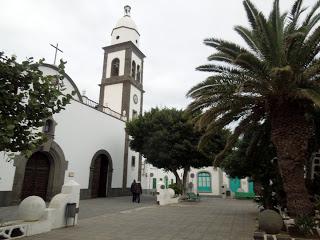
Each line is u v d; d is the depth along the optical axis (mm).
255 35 10648
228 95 10453
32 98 6594
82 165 21156
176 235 8977
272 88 10055
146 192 34906
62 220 9914
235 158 15422
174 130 22234
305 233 8703
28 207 8688
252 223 11734
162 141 22156
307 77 9766
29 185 17312
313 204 10773
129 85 30609
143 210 15891
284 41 9656
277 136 10312
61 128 19266
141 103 33250
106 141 24547
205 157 22453
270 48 9773
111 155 25141
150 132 23109
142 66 34781
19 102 6711
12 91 6656
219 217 13648
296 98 9734
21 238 7980
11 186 15508
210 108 10906
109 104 30500
